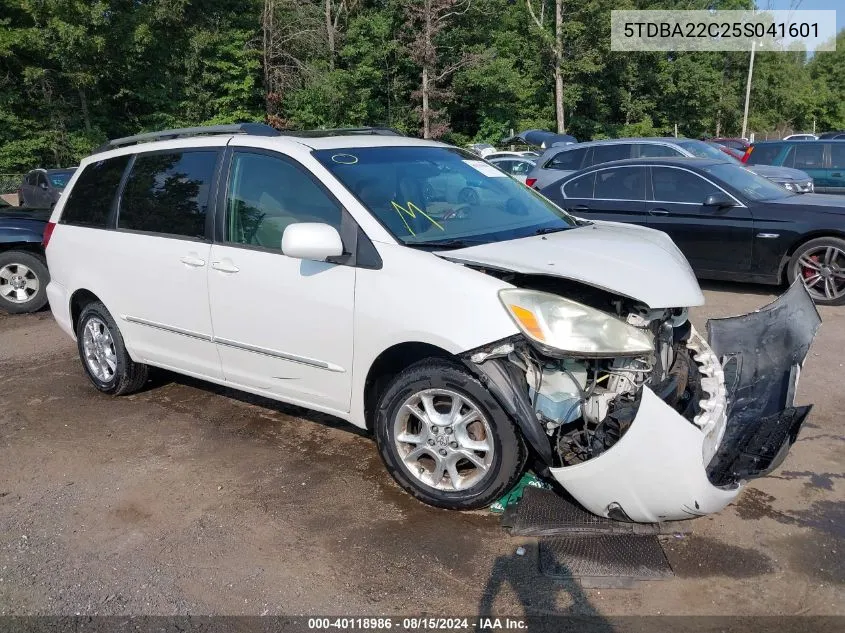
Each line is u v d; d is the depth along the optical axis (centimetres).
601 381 325
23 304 841
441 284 329
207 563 318
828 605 276
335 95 3391
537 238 370
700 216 789
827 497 355
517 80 3825
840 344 599
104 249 496
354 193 375
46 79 2888
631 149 1202
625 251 347
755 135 5259
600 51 4078
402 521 345
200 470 407
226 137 442
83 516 362
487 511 349
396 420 353
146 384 550
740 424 357
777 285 817
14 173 2870
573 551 312
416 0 3488
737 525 331
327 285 368
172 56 3139
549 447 311
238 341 418
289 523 348
